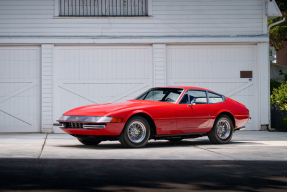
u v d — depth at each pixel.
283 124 14.09
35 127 13.47
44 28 13.47
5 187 4.60
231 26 13.97
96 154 7.32
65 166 6.01
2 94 13.41
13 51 13.46
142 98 9.32
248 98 14.06
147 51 13.81
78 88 13.59
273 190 4.63
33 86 13.49
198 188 4.67
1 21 13.36
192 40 13.80
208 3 13.92
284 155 7.47
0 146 8.61
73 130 8.24
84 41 13.49
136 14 13.91
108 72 13.70
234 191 4.56
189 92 9.16
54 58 13.52
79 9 13.78
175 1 13.84
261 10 14.04
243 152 7.86
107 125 7.93
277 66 34.06
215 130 9.44
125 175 5.38
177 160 6.75
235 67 14.05
